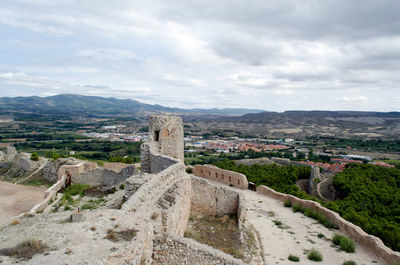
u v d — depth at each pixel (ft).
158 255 30.99
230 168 142.31
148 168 72.54
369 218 73.92
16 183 126.21
